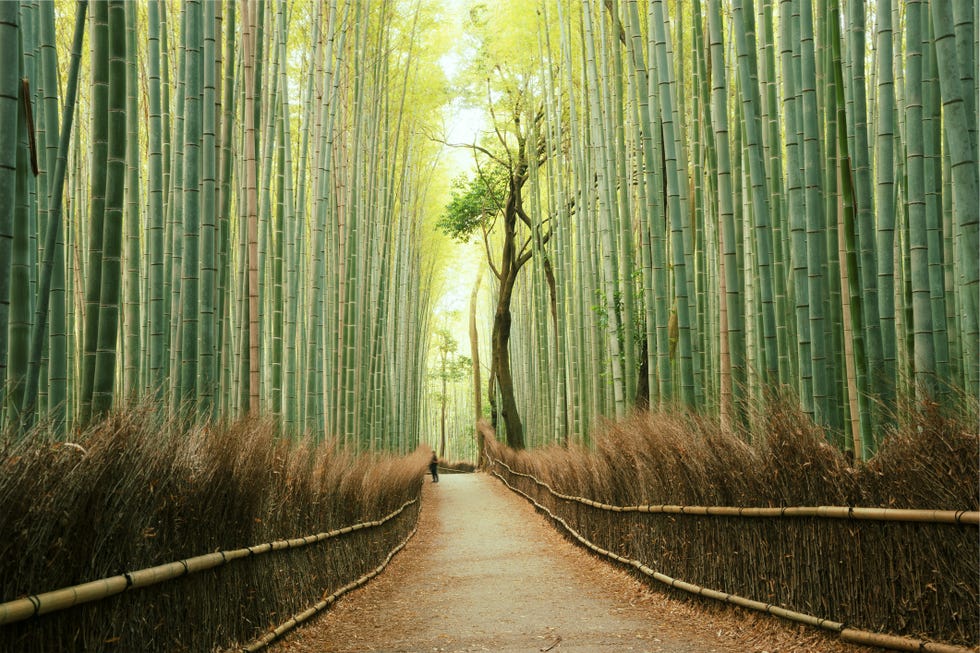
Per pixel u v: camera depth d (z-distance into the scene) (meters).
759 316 7.63
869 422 5.08
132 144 5.70
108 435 3.05
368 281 13.09
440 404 46.34
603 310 11.55
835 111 6.05
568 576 7.82
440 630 5.41
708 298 9.47
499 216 25.78
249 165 6.52
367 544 8.09
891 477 3.75
